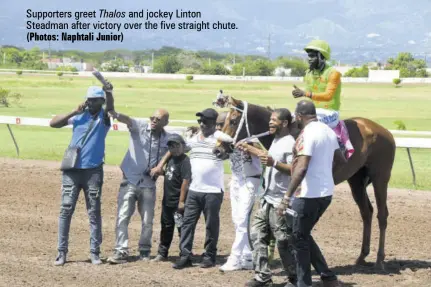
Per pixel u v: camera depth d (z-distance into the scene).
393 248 9.09
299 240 6.56
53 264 7.86
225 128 7.59
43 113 31.42
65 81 68.19
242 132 7.57
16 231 9.50
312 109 6.59
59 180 13.52
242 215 7.81
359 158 8.21
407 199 12.05
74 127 8.02
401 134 22.09
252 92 57.06
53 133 23.17
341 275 7.81
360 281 7.54
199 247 9.02
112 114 7.96
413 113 37.34
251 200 7.81
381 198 8.42
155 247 9.00
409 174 15.14
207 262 7.95
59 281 7.12
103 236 9.44
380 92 62.78
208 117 7.88
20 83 61.09
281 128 6.97
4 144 19.64
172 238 8.70
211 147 7.88
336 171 7.98
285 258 6.99
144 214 8.23
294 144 6.65
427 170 15.84
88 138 7.94
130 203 8.18
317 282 7.47
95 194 7.97
